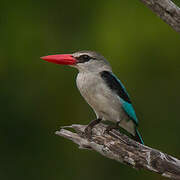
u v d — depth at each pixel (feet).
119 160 26.50
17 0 45.21
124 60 41.93
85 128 28.40
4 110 42.22
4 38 43.86
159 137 41.57
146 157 25.43
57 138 41.98
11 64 43.16
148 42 42.24
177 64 42.45
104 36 42.96
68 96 42.22
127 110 29.81
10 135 41.98
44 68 43.06
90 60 30.40
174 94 42.24
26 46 43.65
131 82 41.98
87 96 29.96
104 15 44.52
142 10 43.29
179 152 41.09
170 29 42.16
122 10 44.06
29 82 42.86
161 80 42.50
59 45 43.93
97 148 27.17
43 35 44.16
